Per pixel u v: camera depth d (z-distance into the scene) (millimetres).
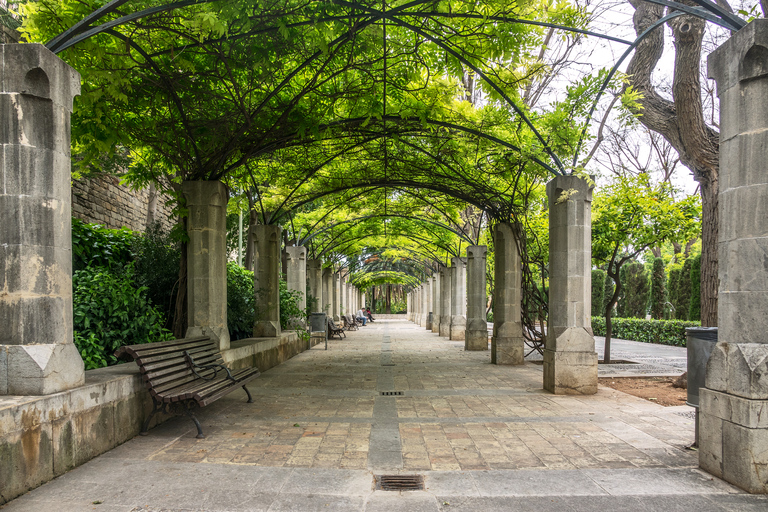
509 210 9930
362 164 10031
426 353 12641
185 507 2887
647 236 9609
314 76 5875
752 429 3109
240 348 7461
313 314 14914
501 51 5395
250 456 3889
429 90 6781
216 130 6609
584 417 5270
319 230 14641
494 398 6367
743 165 3309
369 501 2994
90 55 4809
